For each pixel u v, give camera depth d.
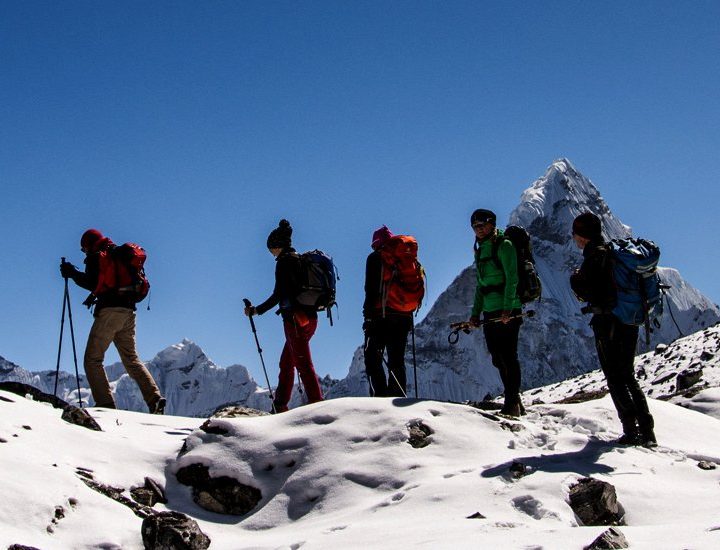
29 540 8.02
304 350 12.71
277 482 10.26
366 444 10.35
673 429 11.88
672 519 8.48
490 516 8.25
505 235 12.13
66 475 9.20
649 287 10.82
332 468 10.00
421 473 9.59
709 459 10.38
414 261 12.57
